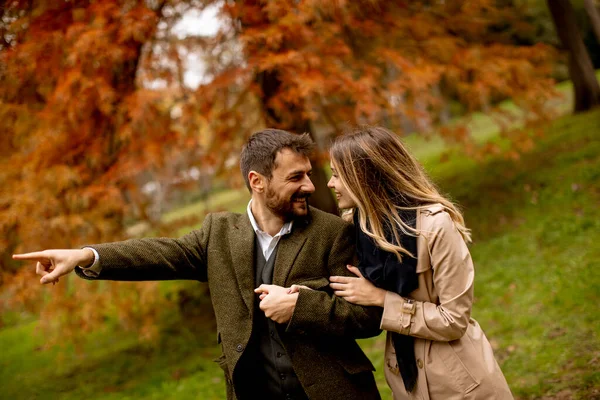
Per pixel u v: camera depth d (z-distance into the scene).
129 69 4.62
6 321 8.06
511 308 4.09
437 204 1.66
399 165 1.72
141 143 4.30
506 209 6.14
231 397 1.84
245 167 1.77
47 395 5.04
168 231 4.76
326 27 4.46
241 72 3.99
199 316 6.20
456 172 8.23
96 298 4.43
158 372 4.95
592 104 9.02
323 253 1.76
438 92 6.33
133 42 4.30
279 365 1.75
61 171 4.14
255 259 1.81
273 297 1.62
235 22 4.28
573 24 9.08
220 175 4.79
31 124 4.43
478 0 6.08
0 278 4.27
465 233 1.71
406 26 5.76
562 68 13.81
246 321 1.74
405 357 1.68
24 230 4.02
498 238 5.53
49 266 1.62
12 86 4.28
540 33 10.26
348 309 1.64
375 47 5.30
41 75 4.21
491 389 1.60
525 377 3.09
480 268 5.07
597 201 5.39
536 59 6.19
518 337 3.62
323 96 4.42
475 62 5.68
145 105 3.88
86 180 4.52
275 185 1.70
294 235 1.78
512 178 6.91
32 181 4.19
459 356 1.62
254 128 4.53
